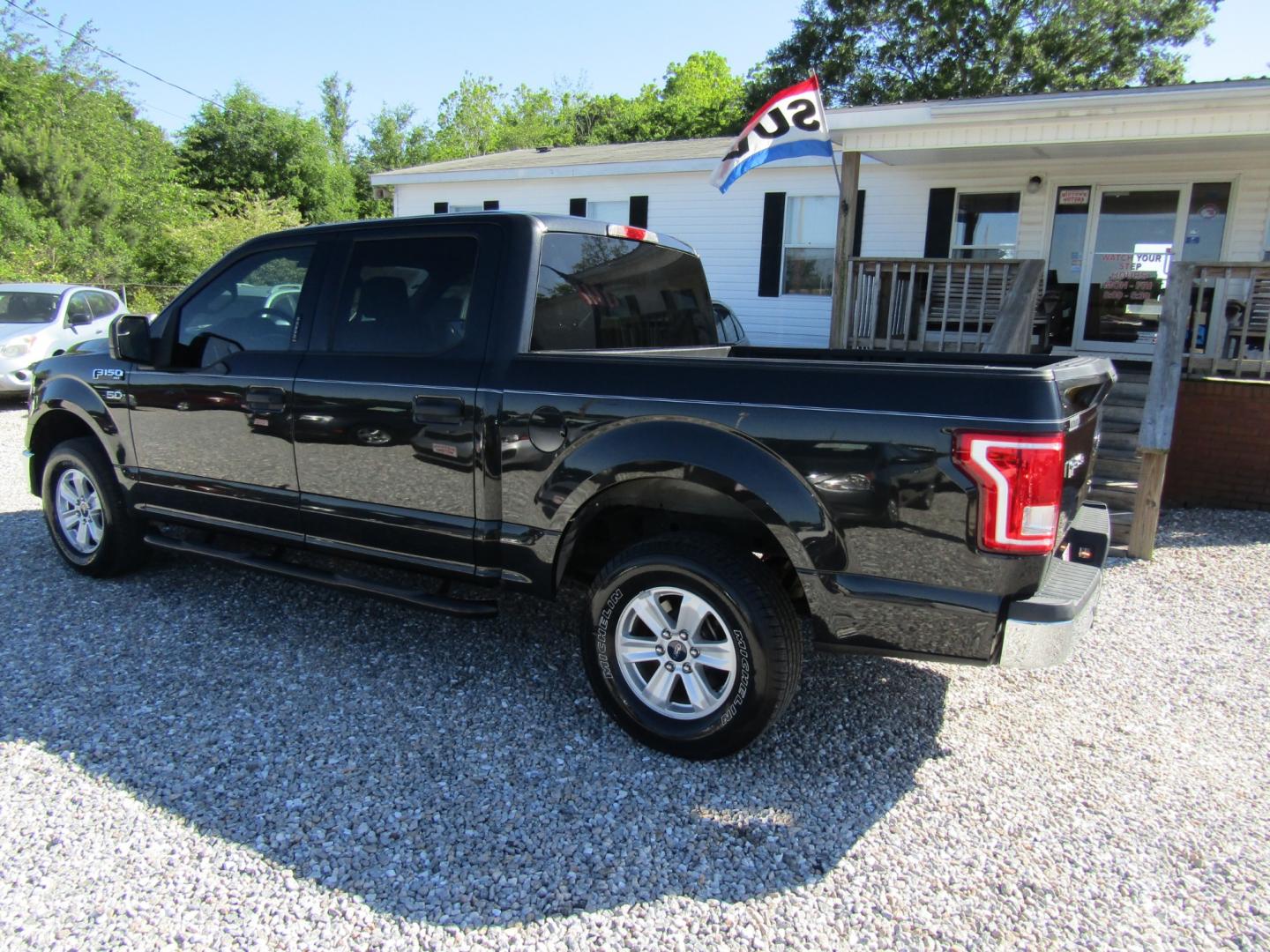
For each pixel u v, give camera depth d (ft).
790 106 25.80
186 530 16.87
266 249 12.86
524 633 13.53
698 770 9.75
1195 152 30.27
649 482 9.90
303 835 8.36
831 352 13.67
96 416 14.53
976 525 8.11
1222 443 23.66
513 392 10.34
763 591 9.21
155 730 10.28
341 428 11.68
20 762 9.52
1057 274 34.91
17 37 100.94
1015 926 7.38
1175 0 74.59
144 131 117.91
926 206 36.91
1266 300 29.68
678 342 13.94
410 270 11.50
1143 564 18.43
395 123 167.84
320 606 14.39
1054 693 12.03
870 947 7.10
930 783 9.64
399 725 10.56
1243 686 12.35
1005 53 77.77
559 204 46.50
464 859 8.09
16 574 15.78
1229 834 8.75
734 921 7.36
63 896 7.42
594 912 7.43
